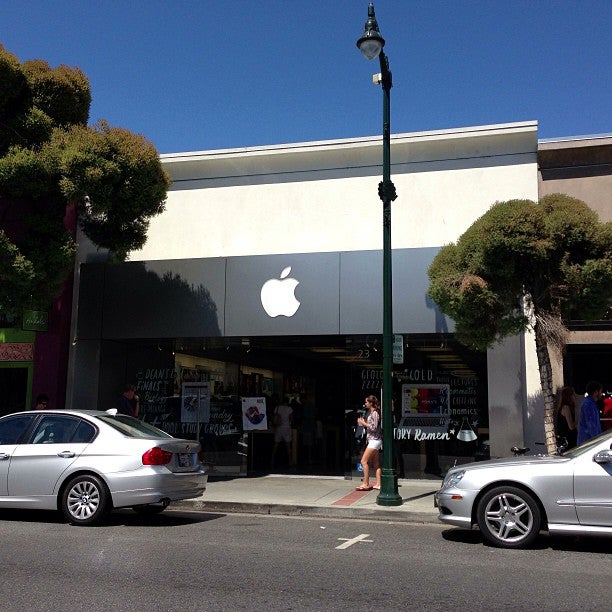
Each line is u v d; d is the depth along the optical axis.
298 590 6.00
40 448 9.46
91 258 16.25
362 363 14.73
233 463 15.67
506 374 13.79
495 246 10.50
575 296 10.60
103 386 15.63
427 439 14.15
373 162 15.30
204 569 6.74
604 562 7.32
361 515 10.76
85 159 12.72
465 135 14.67
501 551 7.86
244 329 14.41
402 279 13.69
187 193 16.25
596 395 11.39
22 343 16.12
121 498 9.05
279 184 15.80
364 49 10.98
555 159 14.42
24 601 5.55
